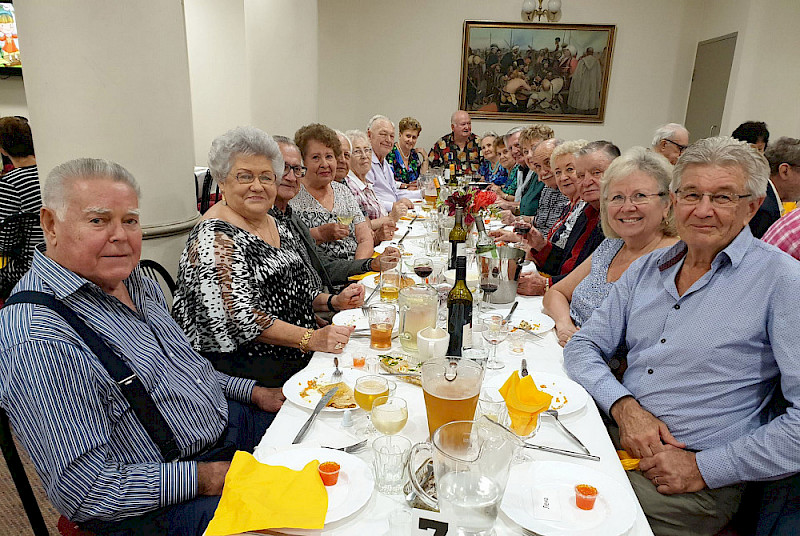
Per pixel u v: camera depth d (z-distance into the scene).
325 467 1.03
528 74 7.06
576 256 2.63
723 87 6.25
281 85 4.99
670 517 1.31
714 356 1.37
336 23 6.98
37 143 2.46
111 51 2.33
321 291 2.50
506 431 0.93
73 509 1.05
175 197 2.71
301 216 3.01
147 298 1.43
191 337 1.78
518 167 5.10
